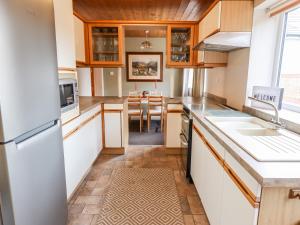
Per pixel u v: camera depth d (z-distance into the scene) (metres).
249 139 1.32
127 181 2.48
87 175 2.62
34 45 1.17
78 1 2.83
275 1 1.84
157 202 2.08
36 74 1.19
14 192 1.02
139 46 5.79
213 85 3.44
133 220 1.82
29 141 1.14
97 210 1.95
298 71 1.89
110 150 3.33
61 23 1.77
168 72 5.91
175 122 3.25
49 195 1.38
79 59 2.99
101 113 3.19
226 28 2.02
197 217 1.86
